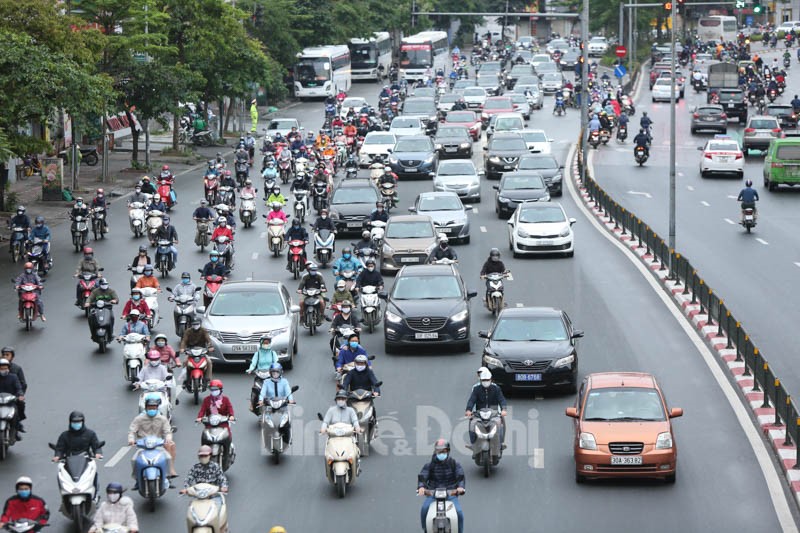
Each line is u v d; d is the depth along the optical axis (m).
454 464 58.75
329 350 99.38
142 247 110.88
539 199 164.88
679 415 69.69
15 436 74.75
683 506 63.50
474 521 61.78
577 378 87.75
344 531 60.66
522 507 63.81
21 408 75.31
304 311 105.06
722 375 89.62
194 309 102.12
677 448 73.44
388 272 129.75
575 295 118.25
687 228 158.50
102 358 97.38
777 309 110.56
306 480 68.94
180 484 68.44
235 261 137.12
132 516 56.72
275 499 65.62
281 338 92.31
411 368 93.50
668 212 171.88
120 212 173.50
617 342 99.50
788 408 71.88
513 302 114.94
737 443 74.25
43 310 114.19
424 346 100.50
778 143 191.38
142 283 106.50
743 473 68.75
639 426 67.12
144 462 64.25
